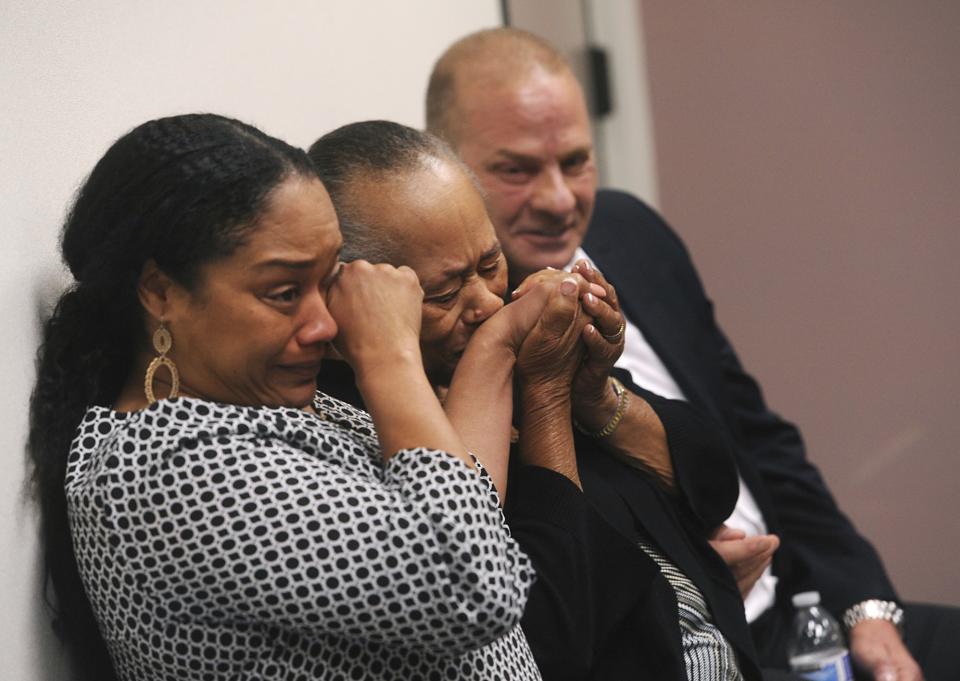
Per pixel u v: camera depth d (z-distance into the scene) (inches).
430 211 247.1
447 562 197.2
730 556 294.5
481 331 249.9
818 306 613.3
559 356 253.4
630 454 279.9
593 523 248.5
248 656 202.1
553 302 249.3
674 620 254.7
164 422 199.9
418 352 219.3
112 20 258.5
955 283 599.5
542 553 240.8
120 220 203.6
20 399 217.5
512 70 357.4
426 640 198.5
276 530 194.9
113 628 206.8
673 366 378.6
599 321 259.3
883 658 360.8
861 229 605.3
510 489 253.4
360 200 248.1
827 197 605.9
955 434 608.1
